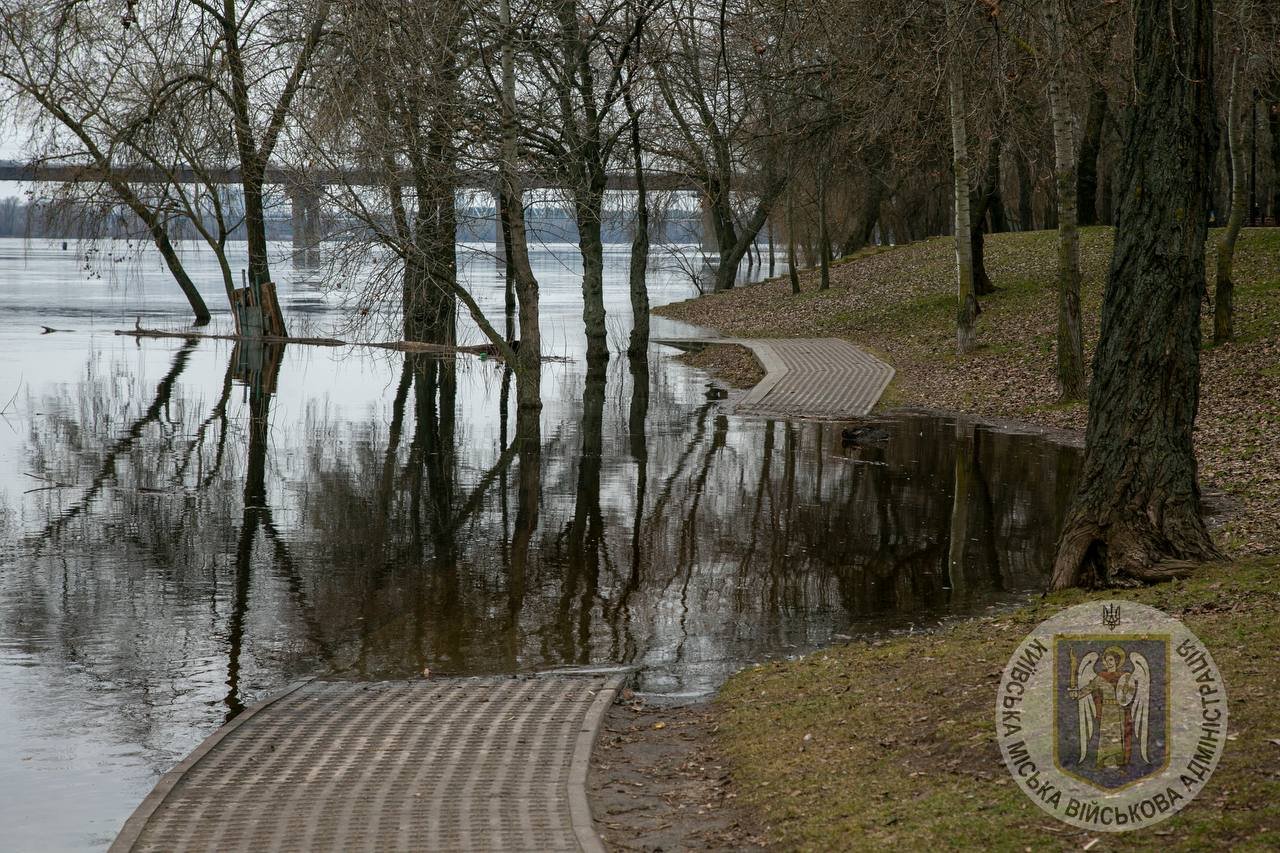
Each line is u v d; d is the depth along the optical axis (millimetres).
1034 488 17125
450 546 14078
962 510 15750
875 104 29406
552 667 9766
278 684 9367
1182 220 9836
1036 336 29844
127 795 7277
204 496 16781
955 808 5840
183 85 31344
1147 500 10016
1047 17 21281
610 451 20641
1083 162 43562
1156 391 9969
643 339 35281
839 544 14008
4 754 7898
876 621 10953
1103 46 21578
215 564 13164
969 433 21984
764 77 26812
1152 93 9719
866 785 6398
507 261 34156
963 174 29031
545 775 6984
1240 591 8859
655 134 31516
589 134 24906
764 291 51938
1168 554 9938
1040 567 12836
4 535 14336
